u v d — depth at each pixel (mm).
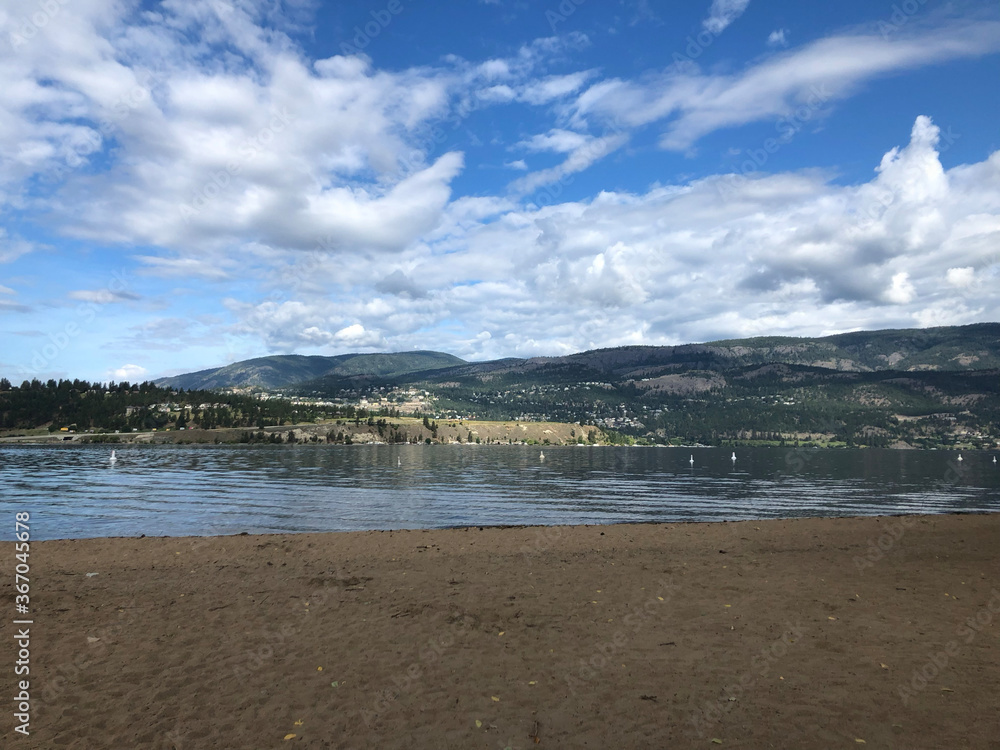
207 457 139750
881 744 6746
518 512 46625
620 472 107188
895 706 7793
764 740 6898
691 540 23688
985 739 6840
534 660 9703
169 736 7129
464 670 9266
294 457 145375
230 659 9820
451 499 56375
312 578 16266
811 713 7605
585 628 11500
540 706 7934
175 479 77875
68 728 7328
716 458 174625
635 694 8305
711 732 7113
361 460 137000
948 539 23578
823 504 56219
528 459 155625
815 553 20625
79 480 74688
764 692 8320
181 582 15773
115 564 18406
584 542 23094
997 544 22266
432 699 8188
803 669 9211
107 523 36344
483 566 18156
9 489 61625
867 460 167125
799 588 14992
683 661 9625
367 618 12242
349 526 36250
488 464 130125
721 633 11148
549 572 17141
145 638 10898
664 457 178125
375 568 17828
